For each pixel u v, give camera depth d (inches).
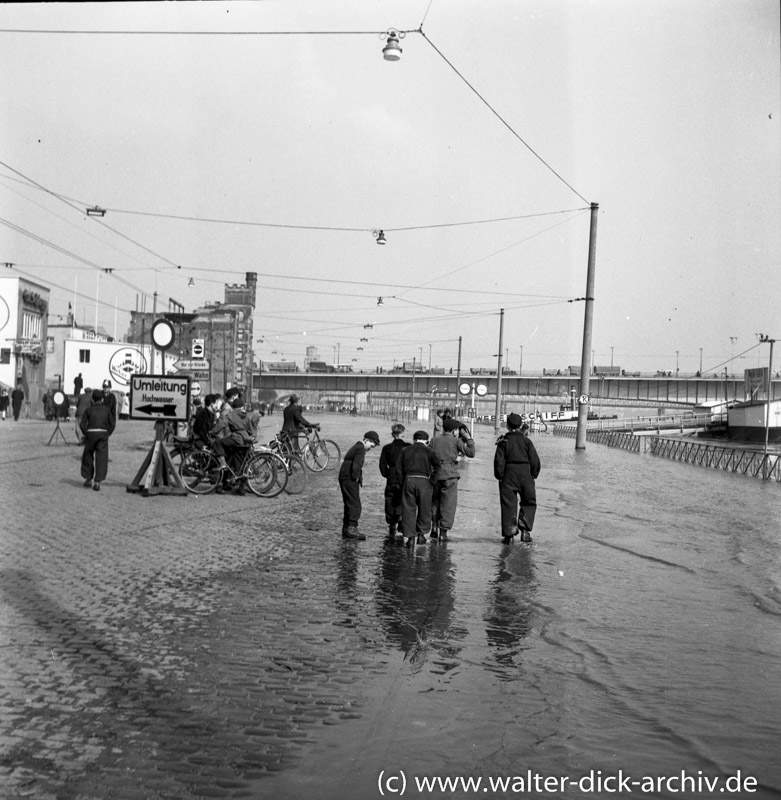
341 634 283.0
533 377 4128.9
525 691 231.8
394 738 195.9
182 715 206.2
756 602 351.9
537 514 628.1
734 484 996.6
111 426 668.7
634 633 296.4
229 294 4320.9
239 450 676.1
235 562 401.4
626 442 1964.8
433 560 427.2
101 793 164.7
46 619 288.2
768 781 178.4
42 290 2196.1
